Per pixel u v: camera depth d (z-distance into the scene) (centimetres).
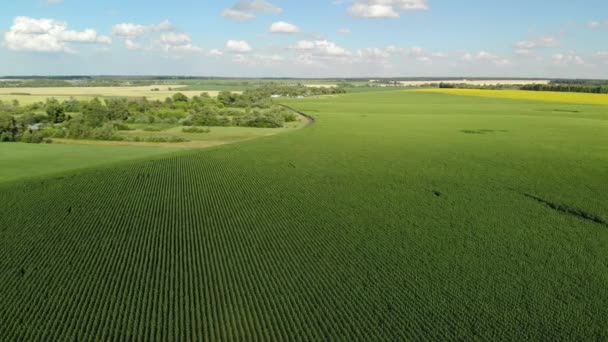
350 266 2736
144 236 3244
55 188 4369
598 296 2373
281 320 2155
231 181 4759
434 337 2016
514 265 2747
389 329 2080
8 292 2442
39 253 2944
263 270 2691
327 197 4191
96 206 3891
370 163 5706
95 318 2188
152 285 2514
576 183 4638
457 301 2322
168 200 4078
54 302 2341
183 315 2203
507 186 4544
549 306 2270
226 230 3359
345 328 2091
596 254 2900
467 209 3822
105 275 2642
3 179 4969
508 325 2108
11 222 3478
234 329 2080
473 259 2830
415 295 2391
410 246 3045
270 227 3416
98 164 5528
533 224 3453
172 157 6003
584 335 2027
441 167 5462
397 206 3916
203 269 2712
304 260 2831
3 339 2014
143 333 2058
